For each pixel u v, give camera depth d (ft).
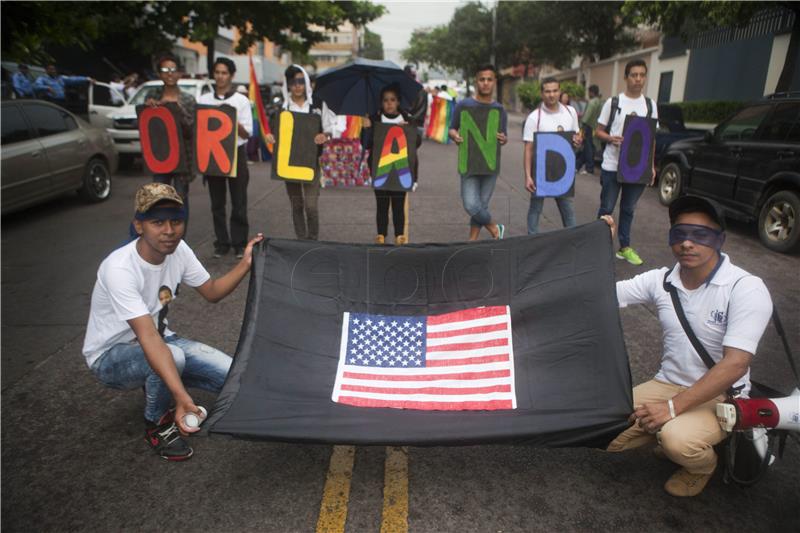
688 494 8.64
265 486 8.89
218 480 9.02
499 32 127.03
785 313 15.70
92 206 29.48
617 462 9.50
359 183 33.91
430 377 8.86
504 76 150.71
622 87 80.59
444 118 54.39
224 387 8.51
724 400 8.53
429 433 7.98
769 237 21.86
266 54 142.10
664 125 36.47
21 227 25.08
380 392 8.64
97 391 11.72
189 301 16.37
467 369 8.91
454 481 9.01
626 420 8.04
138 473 9.18
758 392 9.04
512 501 8.57
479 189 18.89
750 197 22.81
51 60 24.43
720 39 55.21
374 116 19.07
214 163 18.67
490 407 8.39
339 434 7.95
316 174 18.90
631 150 18.24
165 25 57.88
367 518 8.22
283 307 9.38
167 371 8.38
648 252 20.95
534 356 8.90
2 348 13.62
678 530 8.01
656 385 9.28
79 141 28.55
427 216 26.22
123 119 39.14
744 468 8.34
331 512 8.32
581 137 17.74
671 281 8.87
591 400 8.27
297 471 9.26
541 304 9.29
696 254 8.17
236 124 18.52
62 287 17.74
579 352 8.76
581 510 8.39
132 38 60.39
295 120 18.45
